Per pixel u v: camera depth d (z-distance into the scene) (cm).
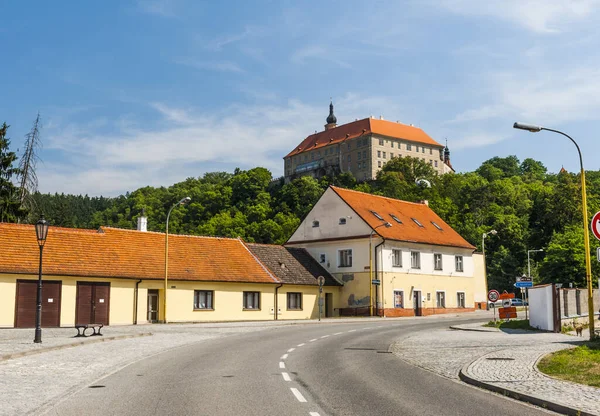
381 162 16688
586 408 1015
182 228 13838
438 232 6297
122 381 1373
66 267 3962
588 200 10944
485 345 2314
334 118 19238
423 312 5712
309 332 3150
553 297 3067
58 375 1469
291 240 6075
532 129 2255
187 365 1691
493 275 9281
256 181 15988
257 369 1606
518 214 11869
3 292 3694
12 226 4053
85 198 17725
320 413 1005
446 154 19975
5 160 5353
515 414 1016
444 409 1055
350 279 5528
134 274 4253
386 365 1722
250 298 4900
